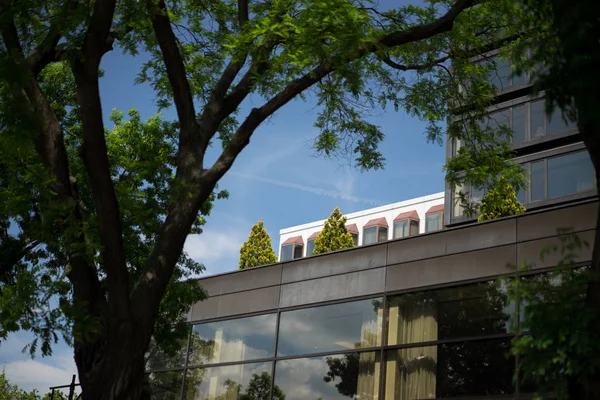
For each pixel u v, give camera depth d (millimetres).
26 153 10477
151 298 10109
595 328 6965
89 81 9953
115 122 20578
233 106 12156
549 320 7172
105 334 9930
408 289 19828
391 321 19875
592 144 7684
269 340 22734
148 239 18594
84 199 19234
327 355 21047
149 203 11164
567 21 7480
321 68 11898
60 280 10688
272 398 21891
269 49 12070
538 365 7230
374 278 20766
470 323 18141
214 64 15406
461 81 15258
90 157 9938
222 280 24922
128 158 19828
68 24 10070
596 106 7344
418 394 18500
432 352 18609
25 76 9641
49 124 10602
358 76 12227
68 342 10453
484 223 18859
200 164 11305
